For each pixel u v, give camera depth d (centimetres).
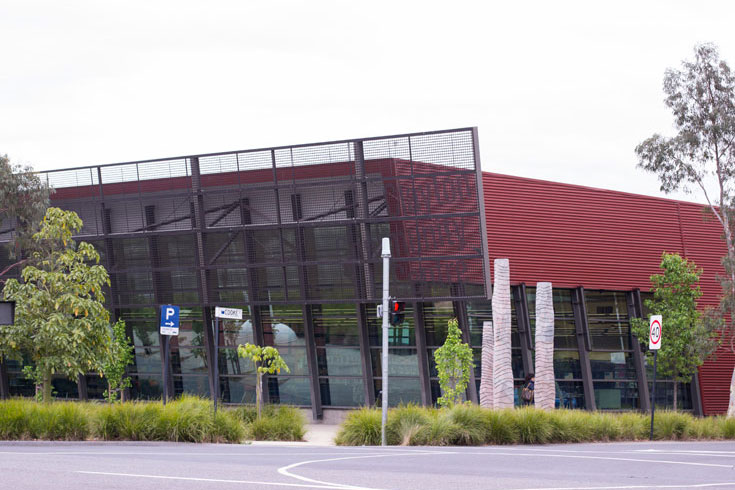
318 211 3784
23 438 2108
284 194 3831
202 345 4172
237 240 3928
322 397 4022
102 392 4353
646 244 4247
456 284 3634
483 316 3841
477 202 3550
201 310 4153
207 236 3966
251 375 4122
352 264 3769
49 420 2144
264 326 4081
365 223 3709
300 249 3809
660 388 4288
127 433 2209
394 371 3900
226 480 1153
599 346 4100
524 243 3850
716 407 4397
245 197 3884
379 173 3681
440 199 3603
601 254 4088
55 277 3194
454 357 3391
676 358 3966
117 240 4131
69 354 3158
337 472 1314
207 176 3934
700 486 1166
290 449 2044
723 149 4119
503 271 3450
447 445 2391
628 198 4222
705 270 4434
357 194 3716
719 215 4256
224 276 3984
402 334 3869
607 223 4131
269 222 3859
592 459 1694
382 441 2411
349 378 3962
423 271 3650
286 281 3866
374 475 1275
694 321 3953
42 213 4231
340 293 3800
